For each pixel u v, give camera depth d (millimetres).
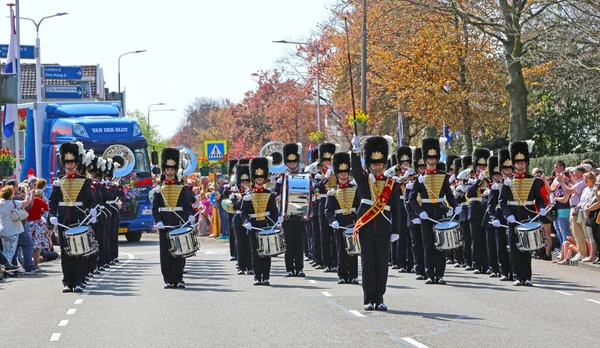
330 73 68750
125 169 28625
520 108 45156
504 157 21797
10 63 46125
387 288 20312
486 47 53000
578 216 25047
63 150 21266
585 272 23641
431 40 53281
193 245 20484
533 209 21094
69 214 21078
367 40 56125
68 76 59656
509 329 14461
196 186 44125
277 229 21234
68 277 20547
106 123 37656
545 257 27297
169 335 14312
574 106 55375
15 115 42531
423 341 13445
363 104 44750
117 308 17531
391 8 50438
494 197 21750
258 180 21500
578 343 13203
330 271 24578
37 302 18781
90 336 14406
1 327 15531
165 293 19891
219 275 23969
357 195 21422
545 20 41500
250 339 13828
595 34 37250
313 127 97688
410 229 22453
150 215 38875
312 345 13242
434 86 52906
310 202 25516
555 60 40156
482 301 17922
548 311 16484
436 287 20516
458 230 20391
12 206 25109
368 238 16781
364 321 15406
